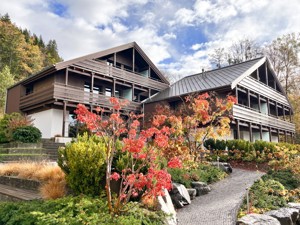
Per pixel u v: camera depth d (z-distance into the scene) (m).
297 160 9.34
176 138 8.91
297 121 29.70
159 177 4.21
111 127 4.76
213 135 9.56
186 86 19.48
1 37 35.19
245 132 20.61
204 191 7.43
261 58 19.80
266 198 6.42
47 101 16.06
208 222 5.15
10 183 7.85
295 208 5.92
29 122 14.84
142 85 20.92
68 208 4.39
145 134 4.50
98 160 5.23
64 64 15.98
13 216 4.48
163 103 17.72
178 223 5.19
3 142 14.34
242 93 19.09
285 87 30.09
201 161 10.23
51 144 13.77
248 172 10.04
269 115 21.58
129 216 4.20
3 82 27.28
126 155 5.38
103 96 17.84
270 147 11.99
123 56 21.70
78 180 5.22
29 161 10.02
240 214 5.43
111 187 5.29
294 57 29.03
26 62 37.62
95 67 17.77
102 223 3.87
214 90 15.71
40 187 6.33
